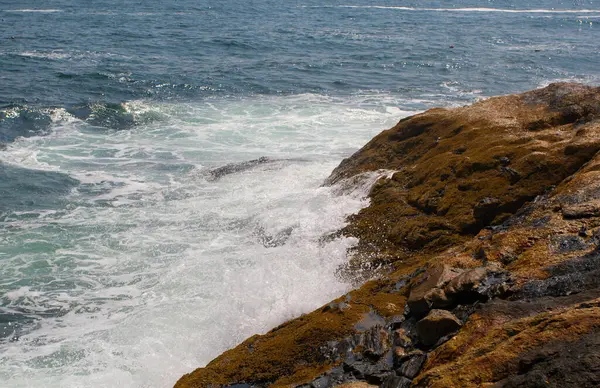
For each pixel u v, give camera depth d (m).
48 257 20.89
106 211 24.55
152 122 37.09
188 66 56.25
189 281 18.78
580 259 12.40
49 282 19.36
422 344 11.77
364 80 51.53
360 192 22.64
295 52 66.75
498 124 22.59
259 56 63.59
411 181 21.52
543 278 12.16
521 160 19.14
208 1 125.25
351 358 12.40
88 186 27.23
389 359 11.87
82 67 54.28
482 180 19.27
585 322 9.41
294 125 36.44
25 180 27.70
